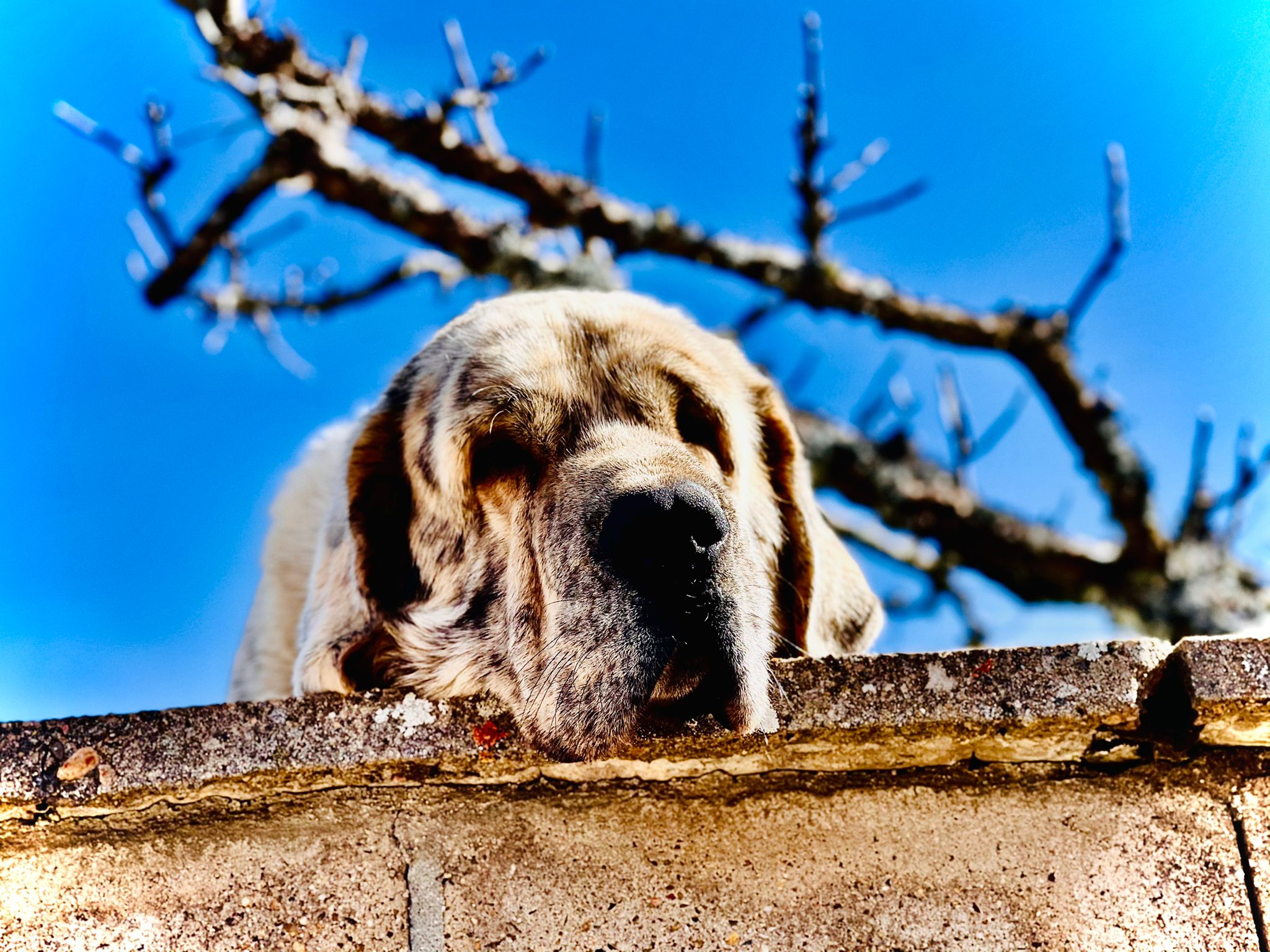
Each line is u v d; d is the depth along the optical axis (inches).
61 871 37.7
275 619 55.9
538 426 45.0
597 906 37.6
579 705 39.9
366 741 37.6
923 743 37.9
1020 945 37.4
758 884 37.8
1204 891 37.8
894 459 108.3
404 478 48.4
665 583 40.0
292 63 99.3
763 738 37.9
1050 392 106.5
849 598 50.1
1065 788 38.3
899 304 104.0
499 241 102.7
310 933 37.4
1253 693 37.2
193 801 37.7
